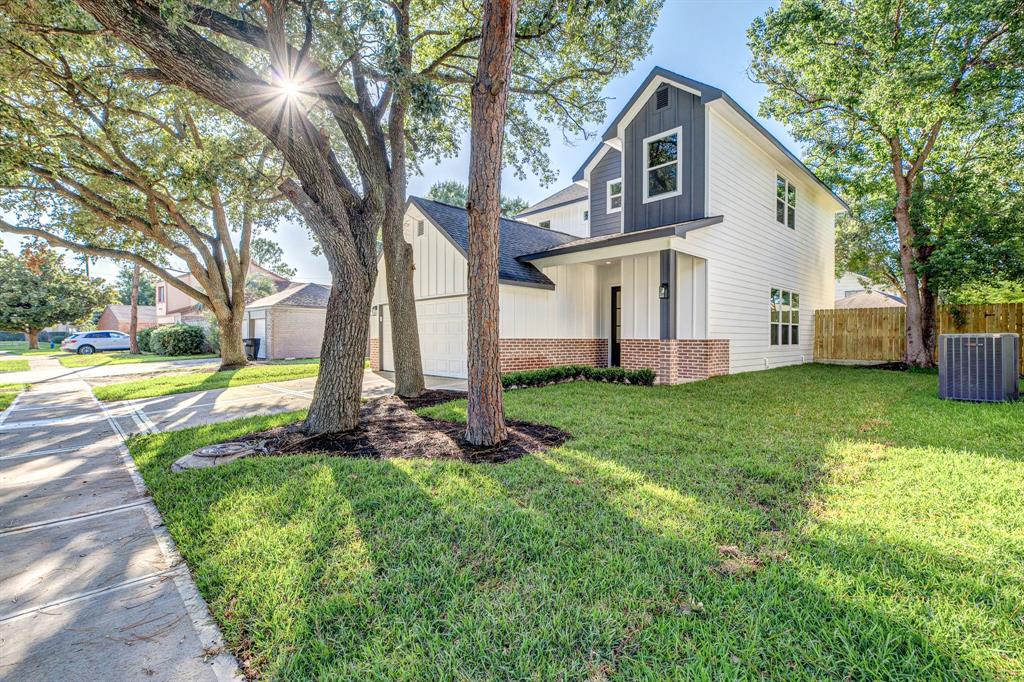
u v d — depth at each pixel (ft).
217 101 15.33
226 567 8.52
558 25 26.35
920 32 32.32
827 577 7.59
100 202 38.88
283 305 74.64
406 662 6.03
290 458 14.60
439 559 8.41
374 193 20.52
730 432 17.21
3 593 8.00
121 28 13.29
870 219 52.60
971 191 38.29
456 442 16.40
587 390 28.14
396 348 27.71
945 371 24.21
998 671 5.63
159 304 126.72
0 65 23.90
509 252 39.01
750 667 5.78
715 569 7.92
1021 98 32.60
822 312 49.06
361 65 21.56
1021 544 8.43
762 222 40.01
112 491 13.17
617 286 41.86
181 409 26.04
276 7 16.16
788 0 36.96
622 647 6.17
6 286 95.04
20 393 32.91
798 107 43.01
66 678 5.99
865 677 5.59
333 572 8.13
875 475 12.33
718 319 33.96
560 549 8.66
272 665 6.13
